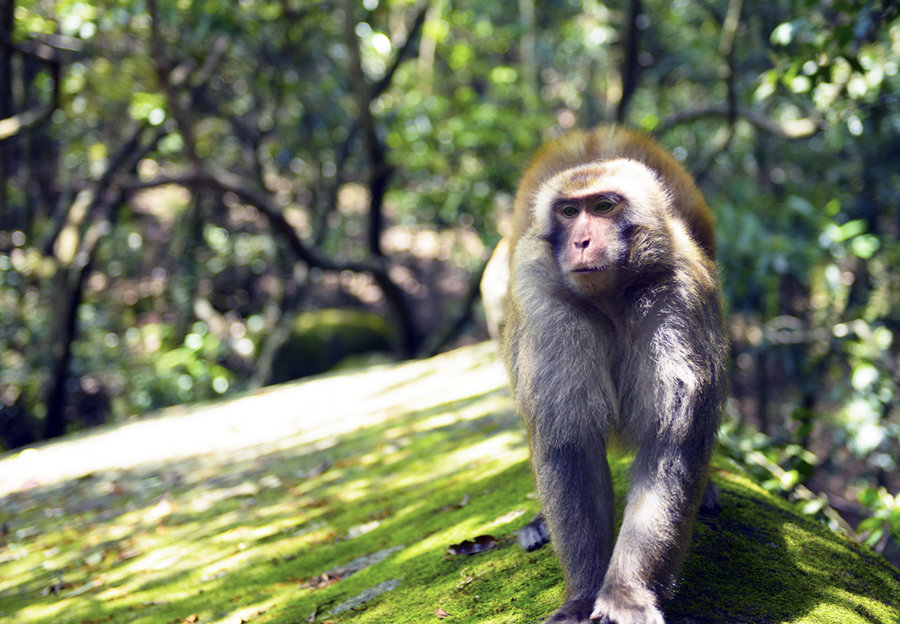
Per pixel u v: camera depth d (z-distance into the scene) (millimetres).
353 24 11602
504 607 2650
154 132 12422
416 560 3309
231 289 17188
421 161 11781
